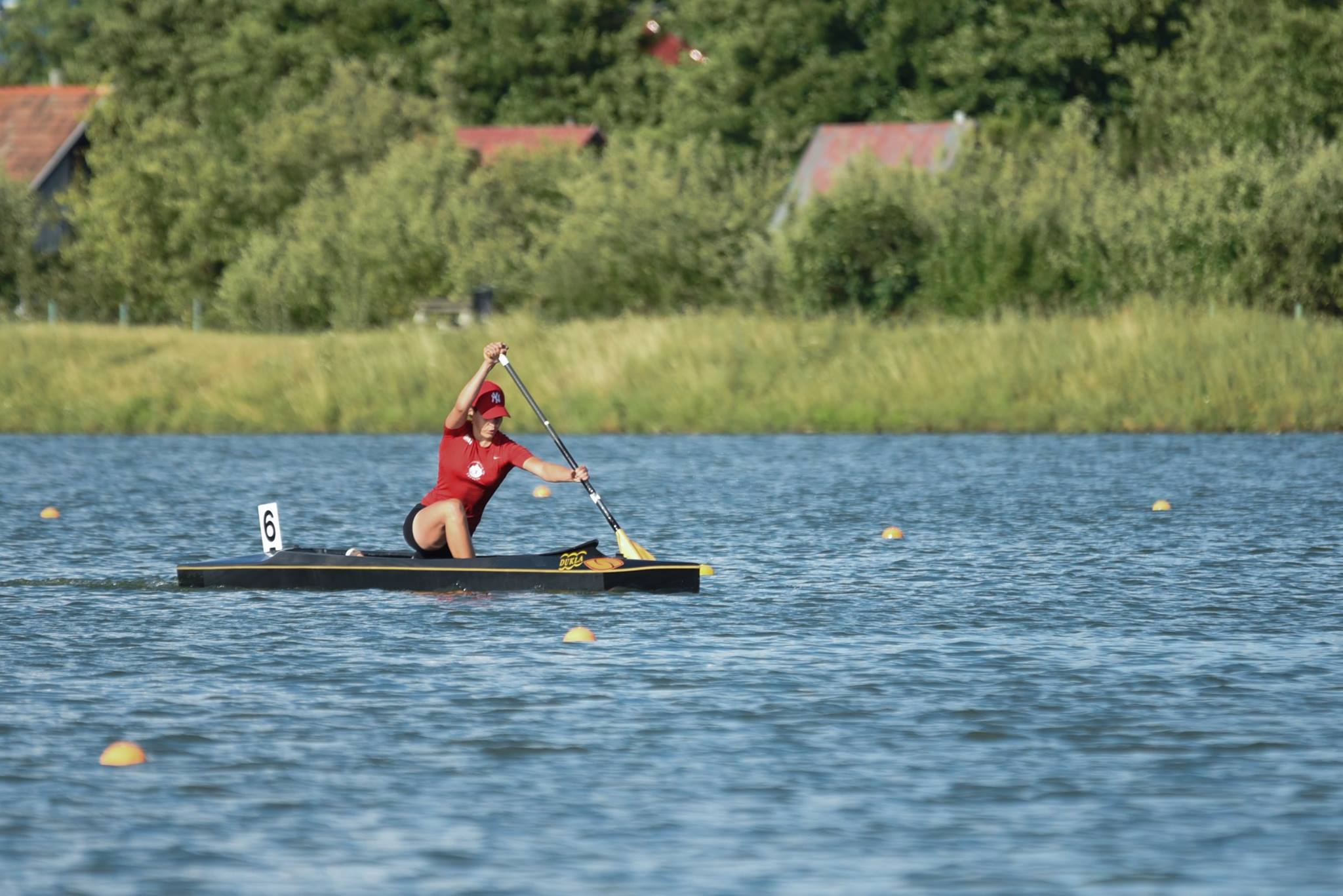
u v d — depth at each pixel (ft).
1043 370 425.28
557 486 310.65
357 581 180.55
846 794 103.65
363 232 590.55
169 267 642.22
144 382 459.73
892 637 152.35
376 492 295.07
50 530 238.68
